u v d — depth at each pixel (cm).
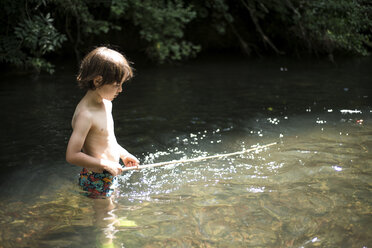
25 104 548
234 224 222
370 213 230
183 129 437
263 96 612
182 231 216
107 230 219
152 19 929
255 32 1220
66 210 246
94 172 273
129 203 257
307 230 212
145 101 580
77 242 207
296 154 345
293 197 257
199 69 909
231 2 1186
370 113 490
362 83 709
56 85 692
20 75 786
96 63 255
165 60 1005
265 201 253
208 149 368
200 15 1078
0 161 334
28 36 654
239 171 311
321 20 1043
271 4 1092
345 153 342
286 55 1173
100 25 866
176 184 288
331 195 258
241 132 423
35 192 274
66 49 972
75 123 263
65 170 316
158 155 354
